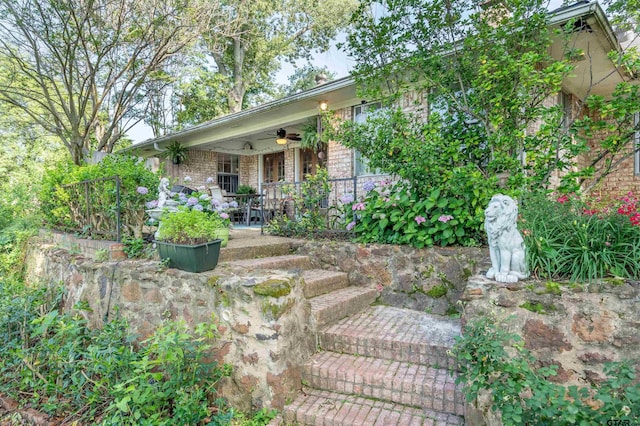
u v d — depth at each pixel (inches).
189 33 416.2
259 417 95.8
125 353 110.3
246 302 101.7
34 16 338.3
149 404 95.6
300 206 212.4
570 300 80.9
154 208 160.9
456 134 183.5
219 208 183.0
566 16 152.3
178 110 590.6
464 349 80.4
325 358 114.0
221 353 105.5
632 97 132.3
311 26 674.8
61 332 120.0
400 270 158.7
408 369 105.0
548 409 66.8
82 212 191.5
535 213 107.7
